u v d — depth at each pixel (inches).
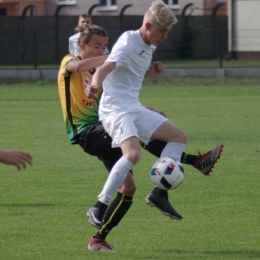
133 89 775.7
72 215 987.3
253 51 4800.7
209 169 812.6
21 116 2425.0
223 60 4783.5
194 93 3324.3
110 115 765.3
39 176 1310.3
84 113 808.3
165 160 774.5
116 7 5866.1
